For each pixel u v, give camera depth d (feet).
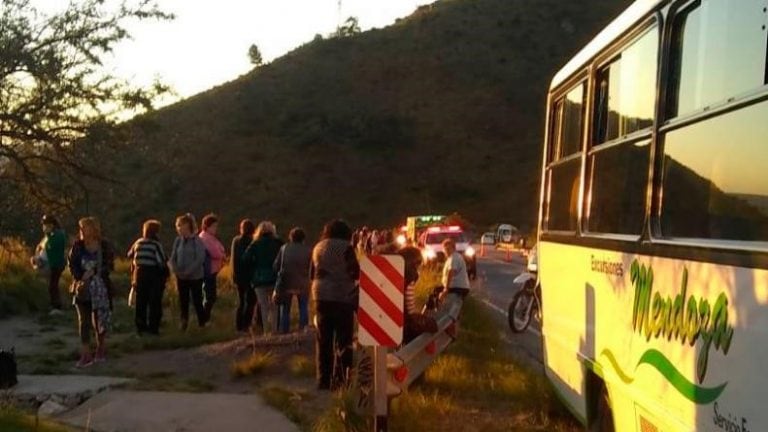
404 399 30.19
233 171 258.98
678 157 16.70
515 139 285.84
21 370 37.93
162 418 30.01
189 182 249.55
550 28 332.19
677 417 15.94
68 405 32.14
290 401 31.55
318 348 34.32
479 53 320.29
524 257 151.02
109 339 46.21
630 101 20.42
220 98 301.22
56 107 45.27
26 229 53.26
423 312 38.04
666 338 16.66
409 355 29.89
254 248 47.24
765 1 13.05
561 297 27.32
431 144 281.95
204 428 28.86
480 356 40.57
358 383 28.60
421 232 112.16
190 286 49.83
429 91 304.50
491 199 260.83
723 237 14.47
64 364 39.73
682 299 15.85
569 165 26.94
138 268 47.70
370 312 26.32
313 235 236.63
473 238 206.39
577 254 24.97
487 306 64.08
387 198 259.39
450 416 30.63
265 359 37.17
